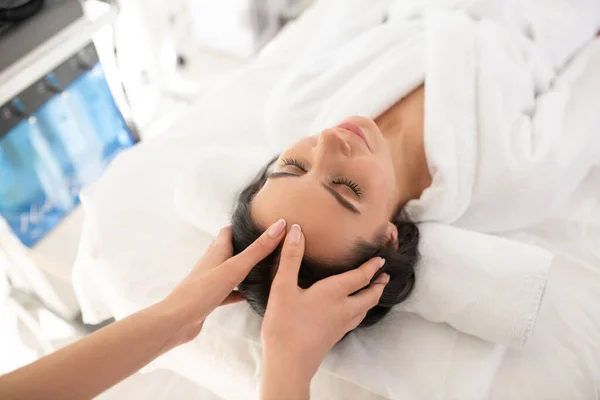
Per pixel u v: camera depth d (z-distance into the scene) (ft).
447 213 2.89
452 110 2.94
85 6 3.70
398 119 3.22
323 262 2.31
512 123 3.07
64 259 4.08
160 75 5.63
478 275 2.53
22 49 3.23
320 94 3.46
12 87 3.21
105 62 4.06
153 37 5.26
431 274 2.60
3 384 1.53
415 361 2.53
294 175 2.39
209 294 1.91
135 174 3.40
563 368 2.47
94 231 3.18
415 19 3.69
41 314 4.38
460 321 2.53
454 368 2.49
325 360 2.56
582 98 3.30
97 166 4.51
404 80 3.16
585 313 2.64
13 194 3.88
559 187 2.92
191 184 3.00
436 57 3.06
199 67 6.41
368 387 2.49
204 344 2.77
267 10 6.39
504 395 2.46
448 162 2.82
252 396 2.71
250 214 2.40
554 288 2.75
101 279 3.10
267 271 2.29
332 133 2.40
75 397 1.59
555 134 2.96
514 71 3.14
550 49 3.50
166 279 2.95
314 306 1.91
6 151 3.60
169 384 3.59
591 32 3.70
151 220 3.20
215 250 2.34
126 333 1.73
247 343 2.72
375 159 2.48
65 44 3.41
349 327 2.06
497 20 3.45
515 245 2.61
